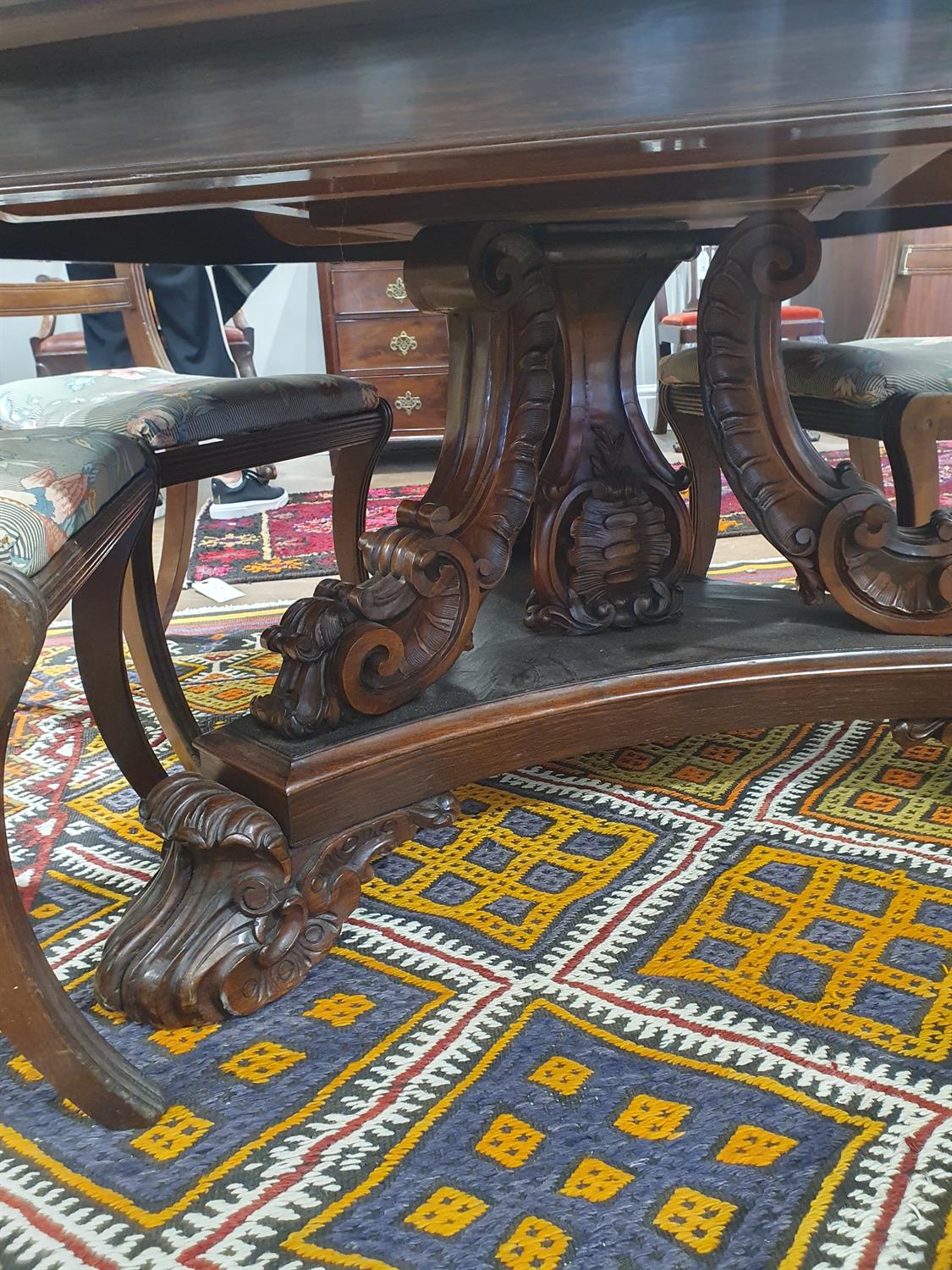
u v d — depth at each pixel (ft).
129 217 3.51
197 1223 1.80
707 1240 1.70
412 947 2.60
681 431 4.45
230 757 2.62
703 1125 1.96
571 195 2.69
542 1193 1.82
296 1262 1.71
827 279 14.96
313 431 3.99
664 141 1.72
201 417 3.44
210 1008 2.31
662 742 3.80
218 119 1.73
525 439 2.94
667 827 3.14
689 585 3.92
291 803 2.46
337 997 2.42
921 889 2.72
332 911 2.55
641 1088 2.07
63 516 1.83
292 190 2.25
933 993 2.31
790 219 2.86
